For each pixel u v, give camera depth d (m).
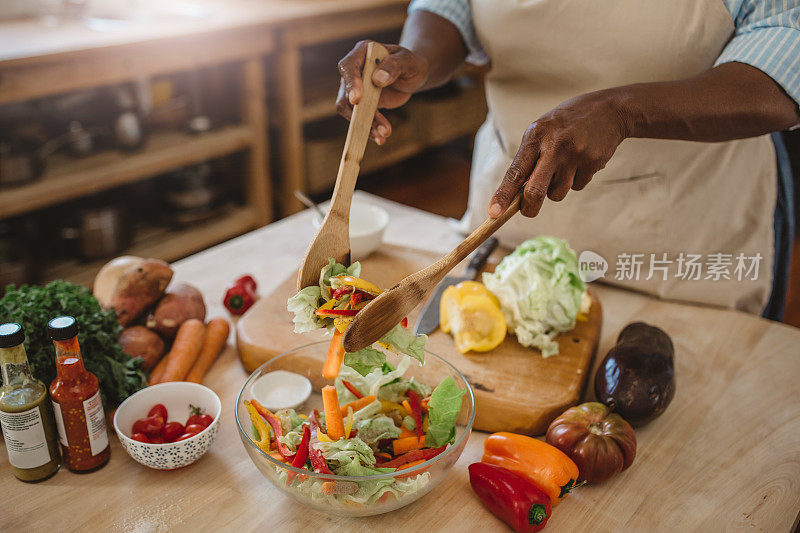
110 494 0.94
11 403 0.90
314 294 0.85
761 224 1.38
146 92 2.80
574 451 0.94
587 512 0.91
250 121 3.00
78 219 2.60
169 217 2.96
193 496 0.93
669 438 1.05
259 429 0.95
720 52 1.24
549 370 1.12
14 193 2.34
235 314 1.37
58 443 0.97
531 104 1.43
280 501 0.93
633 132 0.93
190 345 1.17
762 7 1.09
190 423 1.01
